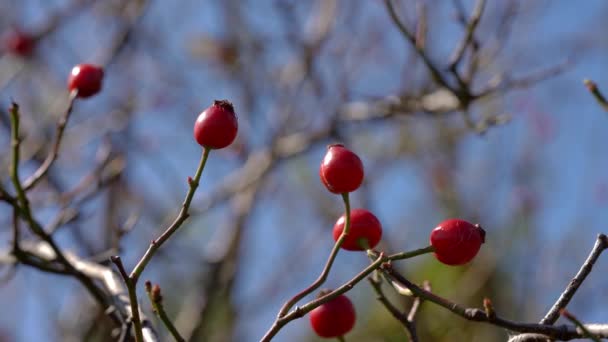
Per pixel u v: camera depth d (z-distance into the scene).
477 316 2.37
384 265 2.55
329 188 2.65
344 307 3.17
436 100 6.13
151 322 3.33
